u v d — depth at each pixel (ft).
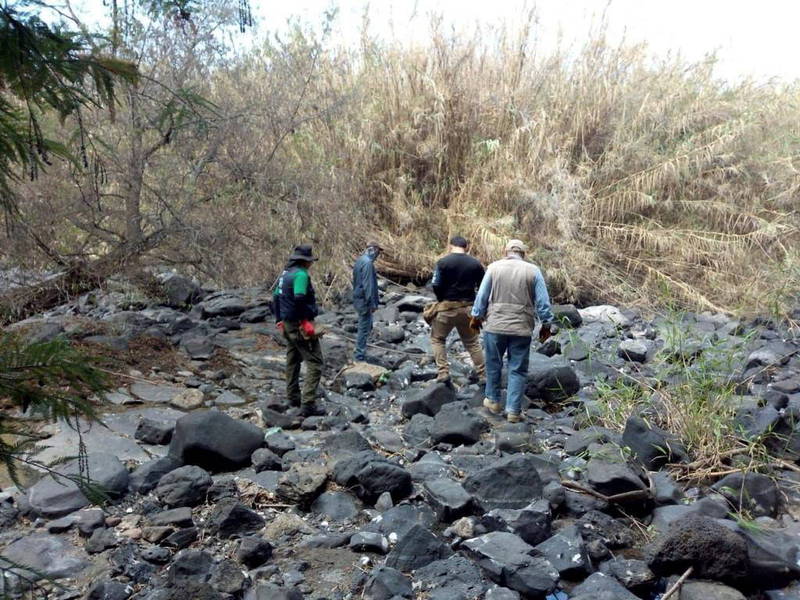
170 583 11.93
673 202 39.60
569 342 28.04
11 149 7.38
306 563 12.92
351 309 34.35
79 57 7.70
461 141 41.57
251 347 27.89
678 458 17.25
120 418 19.66
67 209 25.53
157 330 27.45
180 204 28.63
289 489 15.37
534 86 43.52
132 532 13.62
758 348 27.30
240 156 29.19
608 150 40.91
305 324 20.29
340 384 24.52
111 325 26.48
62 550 13.07
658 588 12.63
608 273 37.60
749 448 16.97
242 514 14.07
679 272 37.29
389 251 39.65
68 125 23.52
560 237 37.24
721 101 42.42
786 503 15.72
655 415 19.74
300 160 33.68
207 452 16.71
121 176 26.73
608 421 20.03
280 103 32.01
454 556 13.01
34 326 24.45
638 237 37.91
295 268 20.66
